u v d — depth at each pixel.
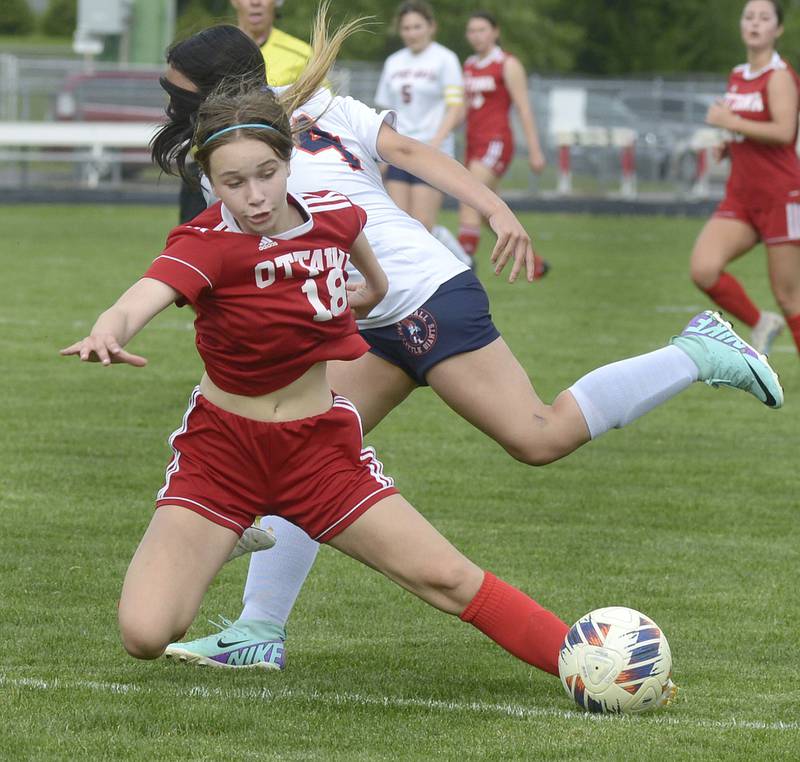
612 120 108.25
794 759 13.55
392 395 17.77
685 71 180.62
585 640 15.07
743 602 19.69
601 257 69.12
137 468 26.91
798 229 35.25
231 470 15.18
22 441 28.88
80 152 103.75
